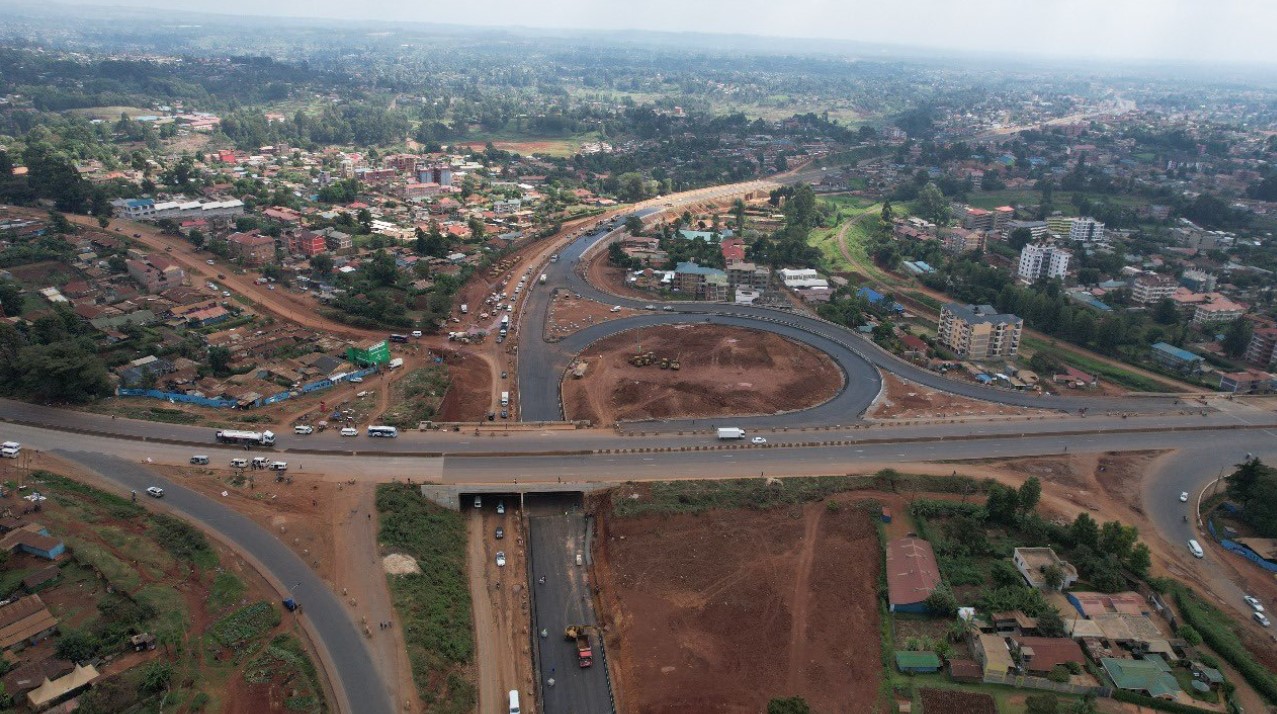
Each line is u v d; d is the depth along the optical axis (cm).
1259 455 19162
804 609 13862
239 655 11819
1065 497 17300
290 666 11656
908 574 14475
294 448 17412
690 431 19138
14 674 10769
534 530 16325
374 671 11838
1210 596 14525
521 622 13750
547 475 17088
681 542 15438
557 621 13950
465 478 16825
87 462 16238
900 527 16025
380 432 18125
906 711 11869
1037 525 15662
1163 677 12219
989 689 12306
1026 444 19312
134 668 11288
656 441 18675
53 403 18512
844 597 14150
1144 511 16975
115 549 13538
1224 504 17350
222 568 13550
